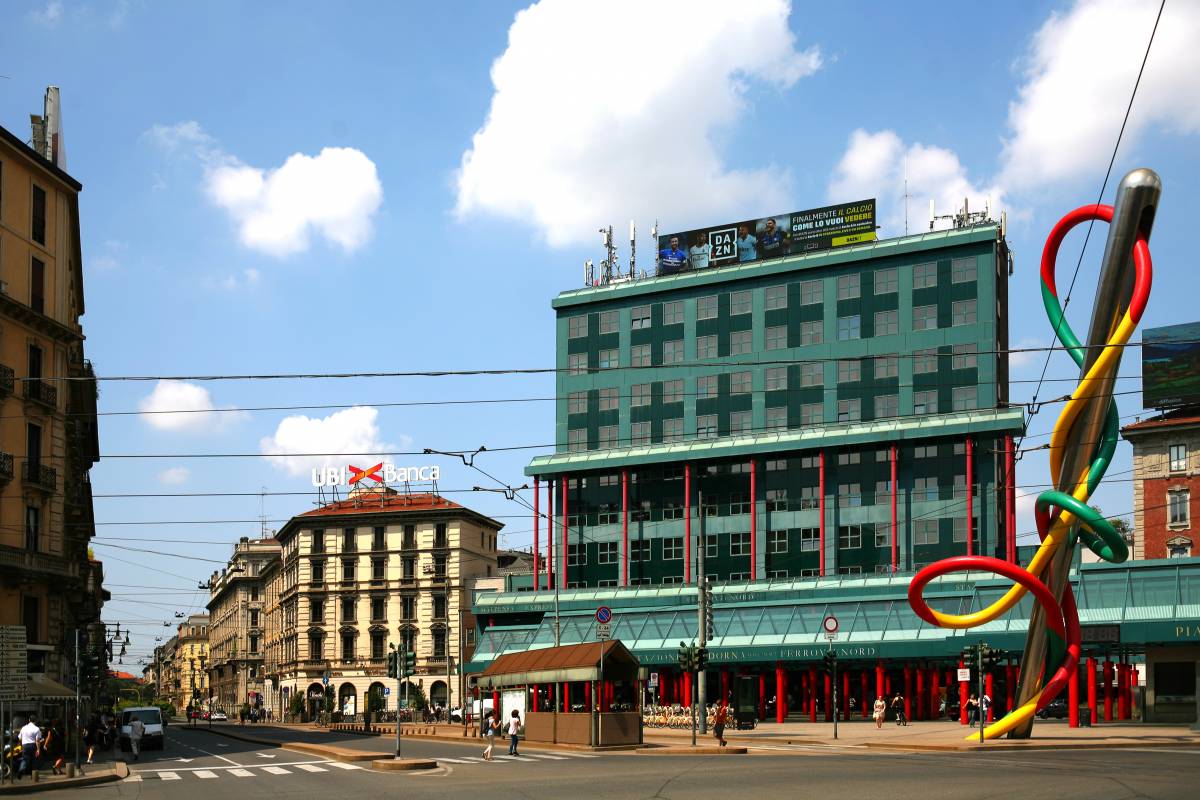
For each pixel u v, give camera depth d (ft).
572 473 315.99
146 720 196.85
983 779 88.94
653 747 149.89
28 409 178.70
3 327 173.58
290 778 109.40
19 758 121.60
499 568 448.24
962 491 271.69
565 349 328.08
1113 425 135.44
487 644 289.33
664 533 304.09
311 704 390.42
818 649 234.79
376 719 347.36
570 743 160.97
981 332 279.08
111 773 121.49
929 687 261.44
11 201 177.99
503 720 208.13
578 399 322.96
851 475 284.41
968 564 140.87
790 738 168.35
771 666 258.78
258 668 501.56
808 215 307.58
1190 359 288.71
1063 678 144.05
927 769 100.94
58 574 180.24
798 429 289.33
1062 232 138.41
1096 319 130.72
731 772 103.40
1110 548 135.54
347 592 395.14
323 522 401.08
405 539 394.93
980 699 146.51
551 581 308.40
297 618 399.65
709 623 195.52
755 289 306.76
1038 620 143.95
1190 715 194.90
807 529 287.07
